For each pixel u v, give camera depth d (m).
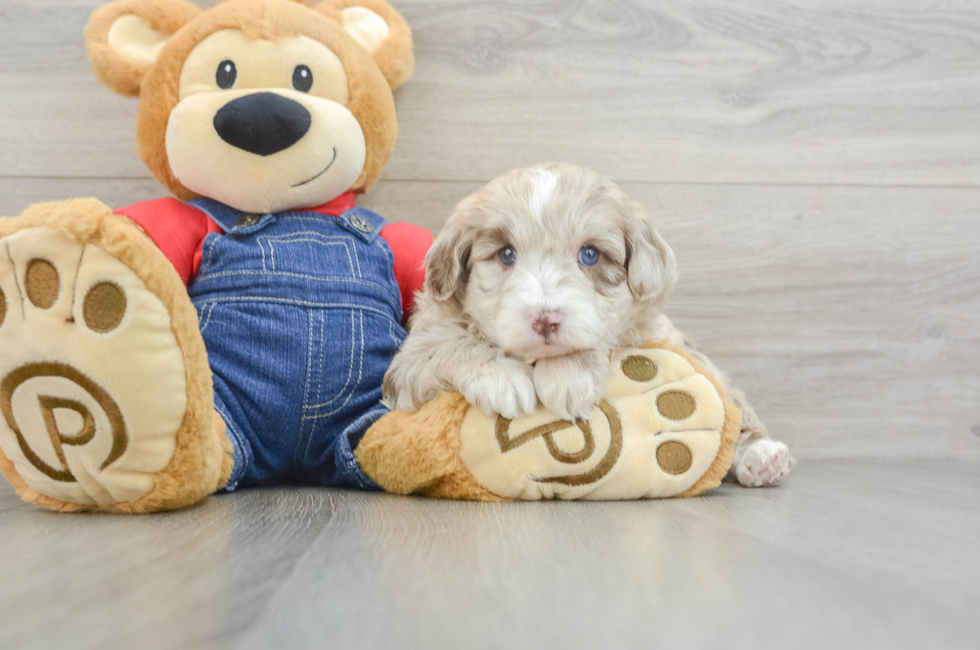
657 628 0.75
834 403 2.70
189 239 1.96
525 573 0.95
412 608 0.80
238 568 0.98
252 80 1.98
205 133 1.90
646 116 2.65
